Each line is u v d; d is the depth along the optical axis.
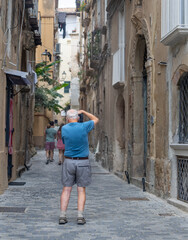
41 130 31.03
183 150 7.29
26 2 14.50
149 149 9.38
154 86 9.16
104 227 5.62
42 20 34.97
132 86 11.59
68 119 6.18
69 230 5.40
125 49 13.02
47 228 5.50
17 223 5.79
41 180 11.73
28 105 17.92
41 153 26.56
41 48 34.62
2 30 8.77
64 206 5.90
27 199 8.09
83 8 27.59
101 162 18.22
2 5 8.77
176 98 7.71
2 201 7.77
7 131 9.88
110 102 16.02
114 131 14.83
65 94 58.75
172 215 6.61
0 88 8.70
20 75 9.27
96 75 22.06
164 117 8.34
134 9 11.24
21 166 13.85
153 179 8.99
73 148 6.00
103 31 17.67
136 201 8.05
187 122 7.35
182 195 7.49
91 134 29.80
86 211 6.91
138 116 11.42
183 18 7.24
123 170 13.62
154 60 9.20
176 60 7.65
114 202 7.92
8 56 9.86
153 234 5.23
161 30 8.23
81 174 5.95
